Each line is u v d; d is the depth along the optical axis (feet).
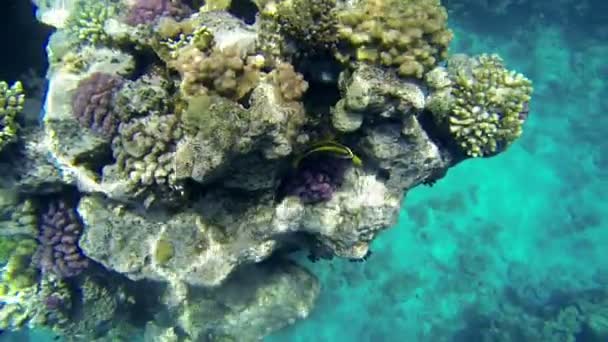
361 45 2.47
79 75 2.81
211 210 2.90
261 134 2.29
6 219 3.42
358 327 5.84
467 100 3.09
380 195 3.00
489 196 7.18
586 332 6.77
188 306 3.94
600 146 8.26
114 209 2.94
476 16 9.04
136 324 4.44
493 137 3.18
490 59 3.31
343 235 3.05
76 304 3.85
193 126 2.28
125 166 2.67
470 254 6.68
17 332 5.26
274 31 2.54
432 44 2.69
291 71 2.44
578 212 7.57
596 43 9.56
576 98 8.87
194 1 3.17
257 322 4.25
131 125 2.63
